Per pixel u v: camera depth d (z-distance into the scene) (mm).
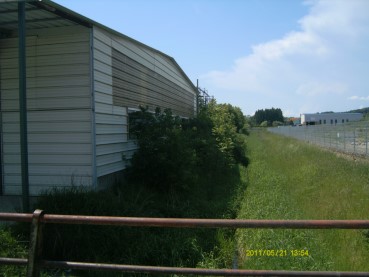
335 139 24234
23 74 6625
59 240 5586
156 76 13656
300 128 38531
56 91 8305
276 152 24484
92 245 5711
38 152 8422
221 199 10188
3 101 8617
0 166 8656
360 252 6082
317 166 14773
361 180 10953
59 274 4875
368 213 7883
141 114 10312
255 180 13609
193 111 23766
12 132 8609
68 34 8188
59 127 8305
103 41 8773
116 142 9484
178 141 9703
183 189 9609
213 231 7148
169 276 5230
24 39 6570
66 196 6520
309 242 6266
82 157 8195
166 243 6082
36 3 6520
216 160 13688
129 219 2805
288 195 10898
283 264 5512
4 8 6828
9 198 8328
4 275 4457
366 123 19625
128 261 5594
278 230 6668
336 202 9141
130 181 9594
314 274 2703
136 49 11281
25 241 5348
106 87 8922
